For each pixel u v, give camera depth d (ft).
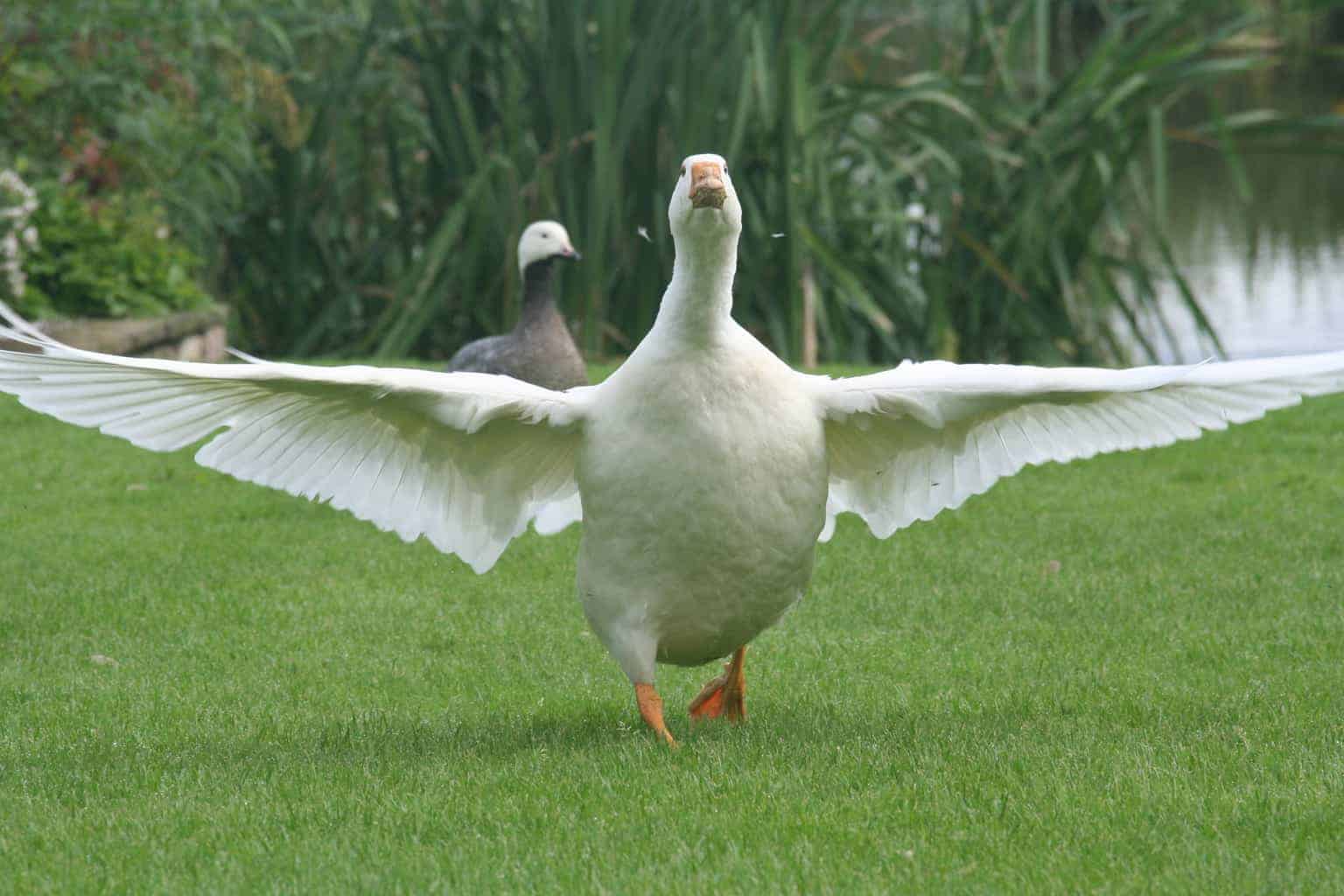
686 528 25.31
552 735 28.07
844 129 79.71
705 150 75.05
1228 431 58.44
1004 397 26.02
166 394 24.95
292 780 25.40
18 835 22.99
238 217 85.71
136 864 21.70
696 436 25.05
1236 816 22.59
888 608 37.42
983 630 35.58
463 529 28.37
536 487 28.17
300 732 28.84
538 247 51.67
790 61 72.90
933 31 85.46
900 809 23.15
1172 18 79.71
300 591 39.37
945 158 75.46
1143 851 21.36
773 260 75.77
